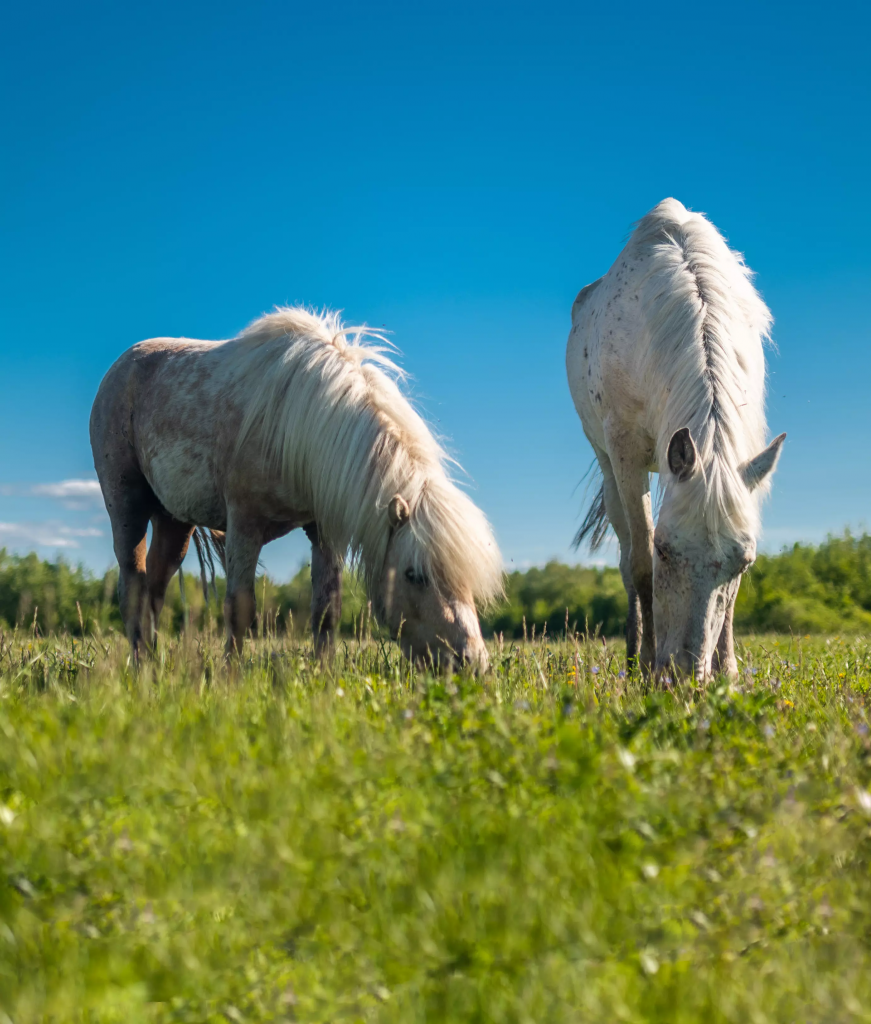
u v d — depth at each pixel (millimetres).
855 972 1511
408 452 5191
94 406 6949
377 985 1486
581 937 1558
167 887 1781
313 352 5504
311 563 5973
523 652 5293
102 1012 1412
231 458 5707
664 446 4633
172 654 4402
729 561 4180
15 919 1696
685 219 5609
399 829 1919
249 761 2352
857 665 5375
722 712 3143
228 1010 1419
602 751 2391
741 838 1901
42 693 3750
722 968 1552
